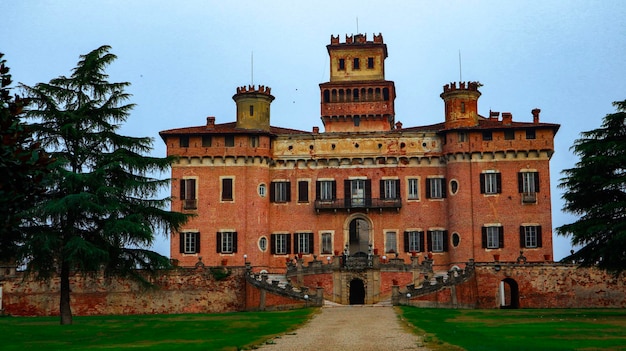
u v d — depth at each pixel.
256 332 46.44
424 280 78.25
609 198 60.59
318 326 49.75
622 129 60.72
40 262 54.16
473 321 53.09
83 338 46.31
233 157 91.50
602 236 59.94
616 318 56.03
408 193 92.06
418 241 91.06
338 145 93.12
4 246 50.66
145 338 45.25
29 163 21.67
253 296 77.19
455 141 90.19
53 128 54.88
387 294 79.44
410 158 92.06
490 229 88.56
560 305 79.56
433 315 59.03
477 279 80.00
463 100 92.06
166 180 57.59
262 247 91.00
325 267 80.56
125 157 55.38
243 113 94.50
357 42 107.50
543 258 87.38
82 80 56.38
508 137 89.56
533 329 45.41
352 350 35.19
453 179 90.19
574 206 62.16
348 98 104.69
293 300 74.00
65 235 54.03
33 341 44.84
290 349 36.06
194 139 91.81
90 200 52.06
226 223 90.62
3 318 69.06
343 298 79.31
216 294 80.00
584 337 40.34
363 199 91.81
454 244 89.38
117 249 56.25
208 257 90.12
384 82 104.00
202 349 37.06
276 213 92.81
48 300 78.31
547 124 88.62
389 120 105.00
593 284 79.50
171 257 90.12
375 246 91.62
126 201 56.84
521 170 89.06
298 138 93.56
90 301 78.75
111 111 56.59
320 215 92.56
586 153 60.66
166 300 79.62
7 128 21.17
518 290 80.19
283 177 93.38
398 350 34.97
